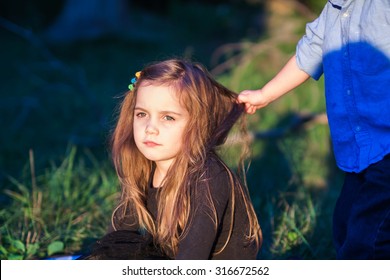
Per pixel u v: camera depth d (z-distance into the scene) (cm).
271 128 949
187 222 370
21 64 1616
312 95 1009
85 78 1452
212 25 1939
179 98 377
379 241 369
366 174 383
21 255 493
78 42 1881
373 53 381
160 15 2339
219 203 368
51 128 1029
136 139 384
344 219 409
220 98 412
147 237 395
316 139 826
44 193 605
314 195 657
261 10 1916
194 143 379
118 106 451
